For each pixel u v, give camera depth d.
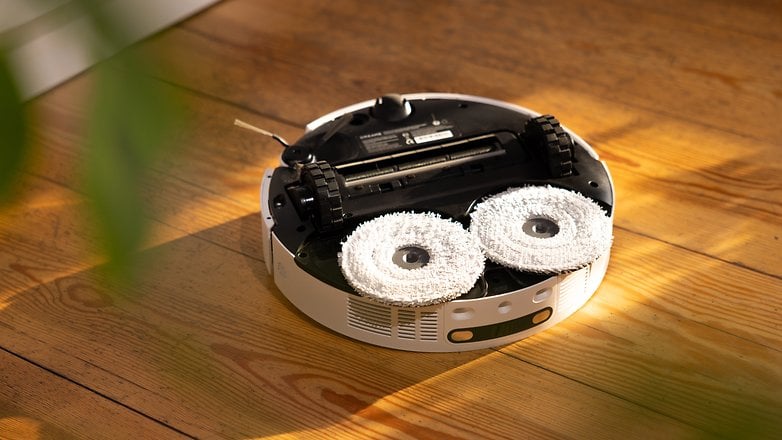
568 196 1.60
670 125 1.86
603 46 2.01
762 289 1.64
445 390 1.54
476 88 1.94
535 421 1.51
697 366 1.55
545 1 2.11
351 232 1.59
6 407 1.53
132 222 0.24
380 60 2.00
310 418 1.52
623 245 1.69
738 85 1.93
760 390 1.53
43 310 1.63
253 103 1.91
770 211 1.73
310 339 1.59
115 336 1.60
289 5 2.10
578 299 1.60
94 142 0.24
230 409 1.53
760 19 2.05
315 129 1.72
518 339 1.58
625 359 1.56
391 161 1.67
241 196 1.77
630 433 1.50
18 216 1.73
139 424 1.52
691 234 1.71
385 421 1.52
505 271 1.56
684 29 2.04
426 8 2.10
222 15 2.07
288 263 1.58
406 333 1.55
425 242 1.56
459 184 1.64
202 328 1.61
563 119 1.88
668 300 1.62
